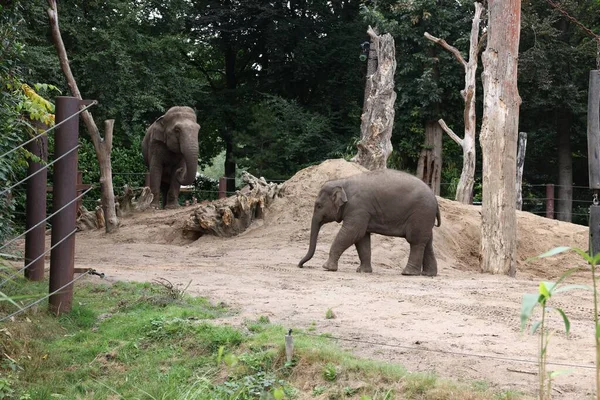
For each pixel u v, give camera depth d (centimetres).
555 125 3603
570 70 3366
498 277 1459
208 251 1688
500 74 1600
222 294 1011
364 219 1417
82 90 3134
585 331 802
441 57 3416
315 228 1452
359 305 939
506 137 1595
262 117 3553
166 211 2261
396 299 995
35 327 819
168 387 661
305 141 3634
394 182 1428
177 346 763
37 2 2394
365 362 649
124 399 653
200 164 4288
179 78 3416
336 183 1437
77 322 873
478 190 3472
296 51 3844
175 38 3366
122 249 1728
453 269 1633
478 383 605
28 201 1028
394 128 3559
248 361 685
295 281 1185
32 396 666
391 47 2311
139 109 3131
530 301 263
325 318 853
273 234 1816
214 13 3944
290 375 658
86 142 2880
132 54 3272
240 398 633
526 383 609
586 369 646
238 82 4456
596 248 1623
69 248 890
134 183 2927
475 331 794
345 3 4031
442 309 921
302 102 4203
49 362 745
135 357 756
